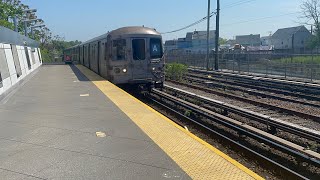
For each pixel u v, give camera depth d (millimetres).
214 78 26531
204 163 4871
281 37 86375
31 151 5559
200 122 11633
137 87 17047
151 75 16141
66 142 6043
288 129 8773
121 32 15836
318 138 7773
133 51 15766
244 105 14180
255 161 7555
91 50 24281
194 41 86000
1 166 4891
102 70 18859
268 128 9961
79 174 4547
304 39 80312
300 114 11625
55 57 74688
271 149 8344
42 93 12867
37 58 33000
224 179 4270
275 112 12555
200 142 5949
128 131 6766
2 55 13391
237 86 21703
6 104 10383
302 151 7094
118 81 15852
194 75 29828
